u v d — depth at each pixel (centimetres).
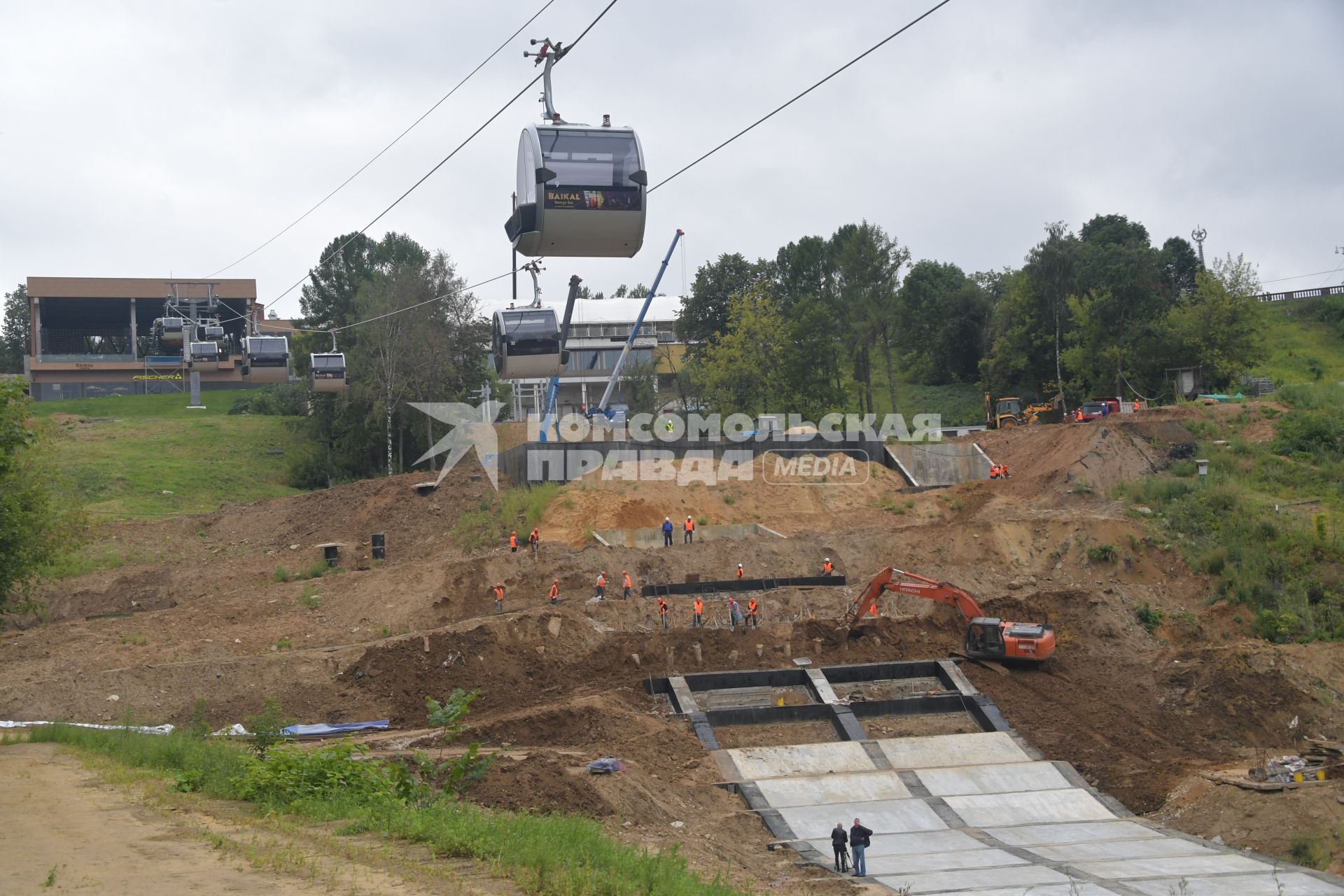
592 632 5066
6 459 3641
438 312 9706
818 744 4341
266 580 6384
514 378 3894
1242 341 8888
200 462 9825
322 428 10294
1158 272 9669
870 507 6831
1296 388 7694
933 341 12119
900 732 4538
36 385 13425
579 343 13000
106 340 16188
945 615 5375
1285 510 6138
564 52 2444
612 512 6200
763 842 3553
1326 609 5353
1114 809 3975
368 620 5522
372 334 9319
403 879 1795
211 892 1617
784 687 4841
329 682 4738
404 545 6731
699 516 6444
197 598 6169
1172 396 8962
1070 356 9356
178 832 2009
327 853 1936
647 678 4791
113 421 10931
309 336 11412
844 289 9725
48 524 5506
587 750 4128
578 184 2341
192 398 11919
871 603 5297
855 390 10556
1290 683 4659
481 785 3431
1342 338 11125
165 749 2986
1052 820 3850
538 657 4881
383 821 2241
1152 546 5856
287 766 2559
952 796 4000
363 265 11606
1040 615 5341
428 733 4269
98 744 3241
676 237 7756
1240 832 3638
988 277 13625
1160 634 5250
